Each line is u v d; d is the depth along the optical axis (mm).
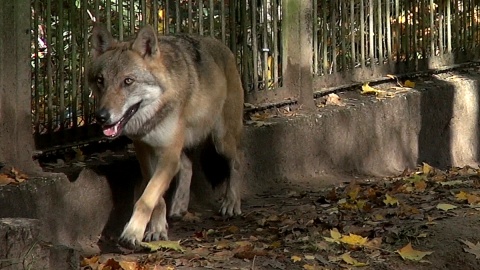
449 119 10789
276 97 8961
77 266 5359
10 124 6371
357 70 10070
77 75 7051
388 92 10188
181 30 7996
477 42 12031
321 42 9547
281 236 6641
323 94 9555
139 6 7504
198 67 6977
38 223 5109
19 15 6367
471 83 11156
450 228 6699
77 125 7055
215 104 7191
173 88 6551
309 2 9156
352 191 7840
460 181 8422
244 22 8531
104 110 6168
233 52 8430
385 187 8367
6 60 6312
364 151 9508
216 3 8375
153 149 6637
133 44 6391
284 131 8516
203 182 7883
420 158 10359
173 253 6234
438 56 11328
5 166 6344
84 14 7016
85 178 6660
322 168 9023
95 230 6766
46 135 6820
